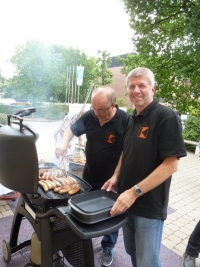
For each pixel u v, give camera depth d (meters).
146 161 1.37
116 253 2.32
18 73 22.23
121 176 1.54
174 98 7.66
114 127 1.89
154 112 1.37
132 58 8.45
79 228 1.13
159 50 7.21
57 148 2.04
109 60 20.78
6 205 3.08
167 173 1.25
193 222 3.13
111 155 1.93
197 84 6.57
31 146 1.21
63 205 1.41
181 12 6.07
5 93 28.31
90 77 24.98
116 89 25.41
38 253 1.67
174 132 1.25
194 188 4.58
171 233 2.80
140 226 1.44
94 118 1.98
